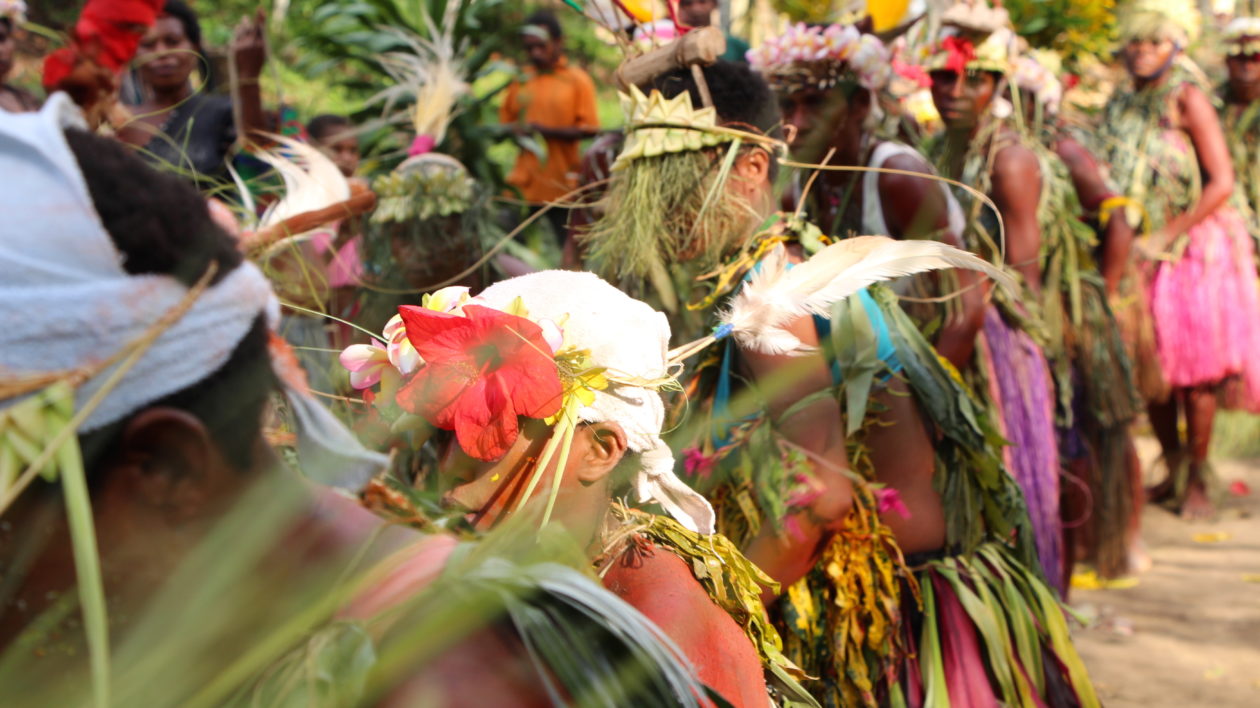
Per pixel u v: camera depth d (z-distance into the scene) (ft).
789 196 9.42
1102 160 15.99
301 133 10.72
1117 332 12.82
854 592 6.57
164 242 2.33
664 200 6.63
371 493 3.46
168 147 7.48
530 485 3.90
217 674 2.57
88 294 2.26
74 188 2.27
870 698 6.64
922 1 12.21
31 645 2.48
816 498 6.06
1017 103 11.55
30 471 2.23
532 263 10.06
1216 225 15.65
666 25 9.19
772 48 8.63
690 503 4.49
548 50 17.13
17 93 10.50
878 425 7.09
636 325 4.25
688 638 3.85
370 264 9.33
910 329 7.18
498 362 3.83
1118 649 11.84
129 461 2.38
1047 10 13.02
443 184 9.30
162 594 2.49
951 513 7.24
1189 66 15.79
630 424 4.13
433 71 11.96
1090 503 12.12
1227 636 12.03
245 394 2.48
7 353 2.24
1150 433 19.40
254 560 2.57
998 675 7.02
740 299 5.48
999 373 10.36
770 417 6.17
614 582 4.06
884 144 8.87
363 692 2.46
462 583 2.61
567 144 16.21
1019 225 11.32
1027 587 7.51
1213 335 15.30
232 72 9.71
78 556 2.23
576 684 2.57
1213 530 15.26
